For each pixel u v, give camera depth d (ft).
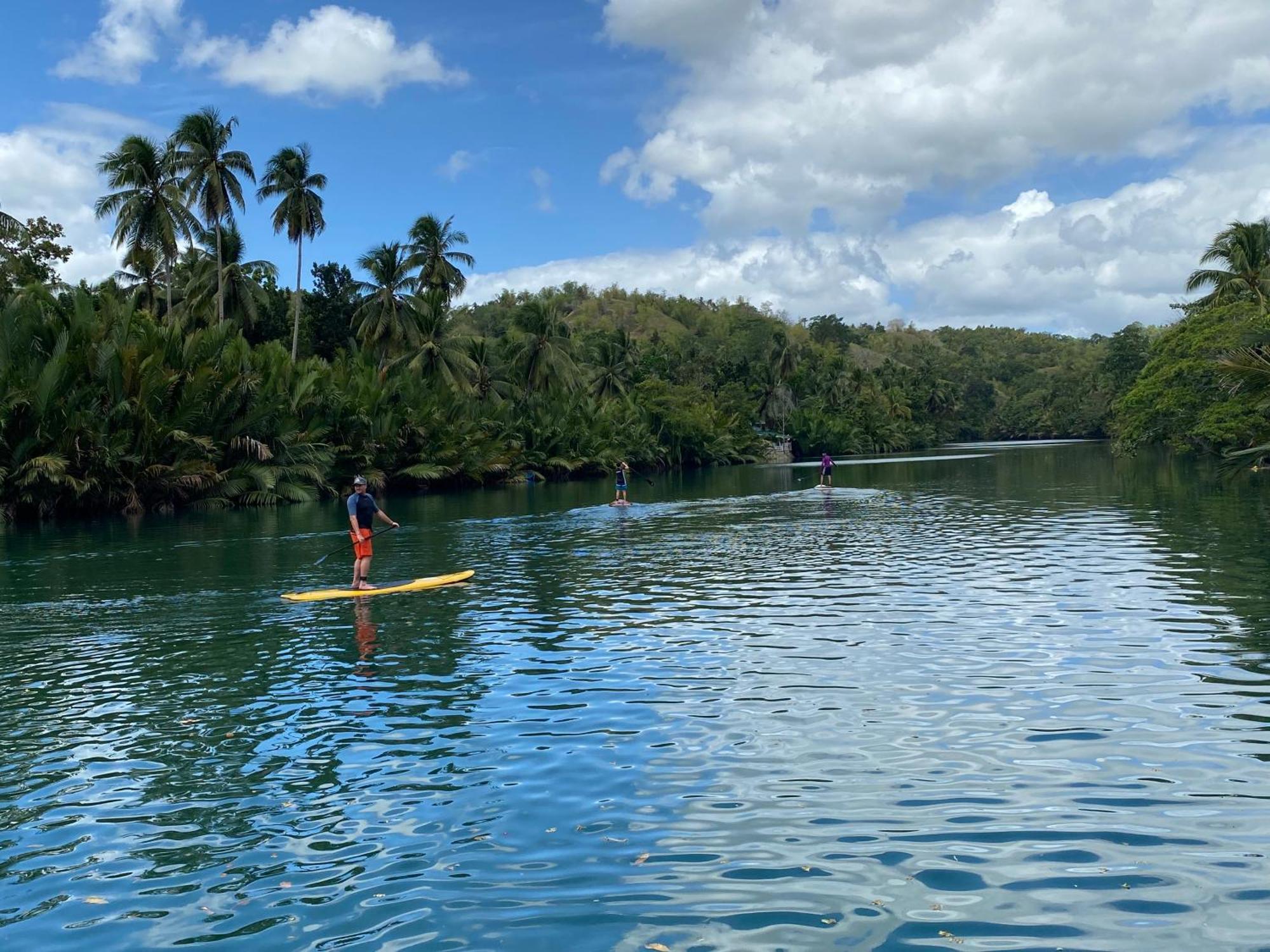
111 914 18.26
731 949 16.53
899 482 174.09
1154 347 189.78
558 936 17.06
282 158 181.37
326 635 43.52
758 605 48.93
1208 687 31.42
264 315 214.28
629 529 93.45
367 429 167.02
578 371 259.80
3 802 24.00
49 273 181.37
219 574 65.16
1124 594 48.96
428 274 211.82
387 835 21.48
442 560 70.23
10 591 58.44
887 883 18.78
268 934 17.38
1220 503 101.50
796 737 27.40
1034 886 18.53
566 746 27.07
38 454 117.08
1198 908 17.60
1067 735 27.04
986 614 44.73
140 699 33.22
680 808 22.53
